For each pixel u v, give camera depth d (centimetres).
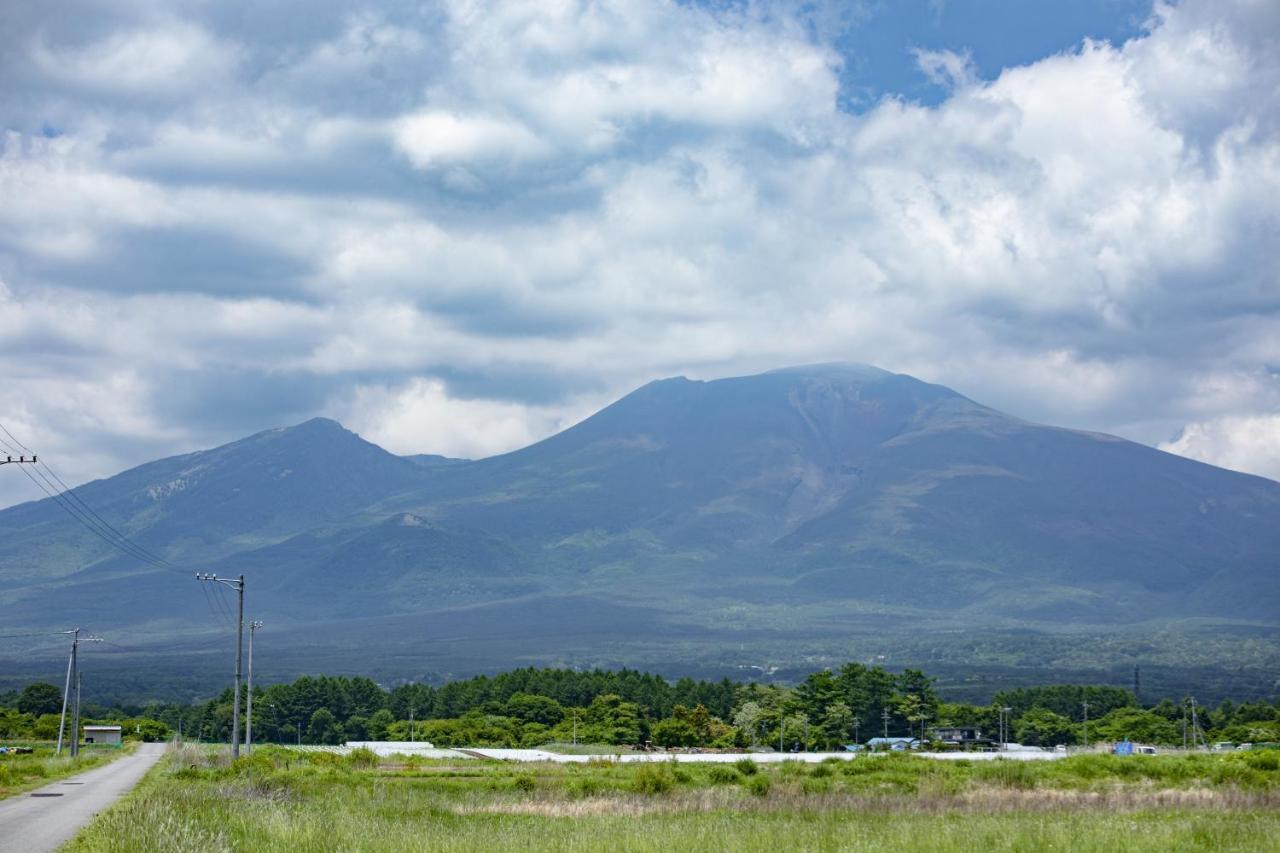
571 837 4156
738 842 4000
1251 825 4416
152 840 3719
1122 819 4597
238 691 8831
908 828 4384
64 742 18638
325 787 7112
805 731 18825
